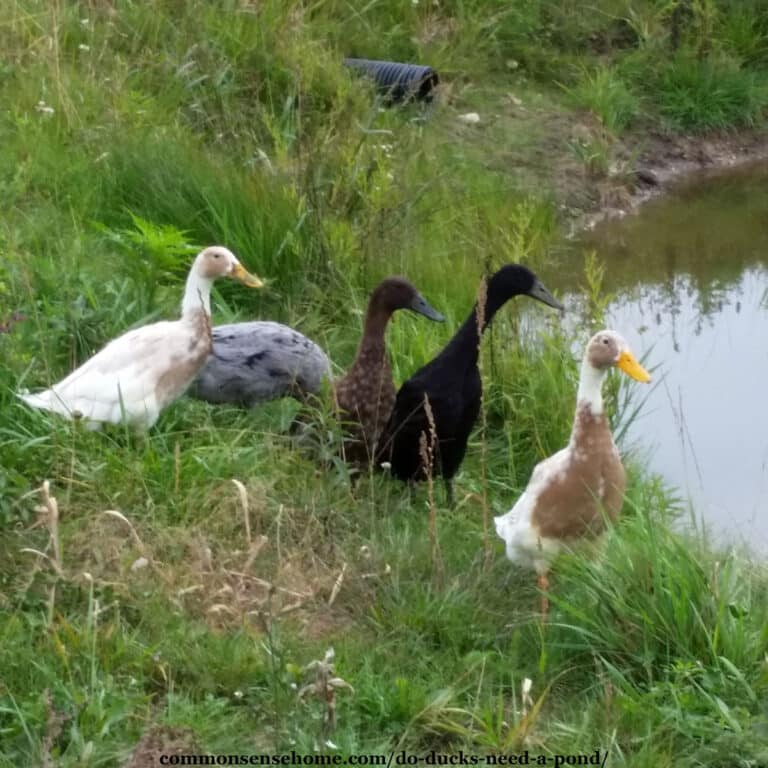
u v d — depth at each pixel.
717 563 3.85
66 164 5.37
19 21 5.91
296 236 5.11
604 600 3.79
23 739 3.45
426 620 3.86
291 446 4.41
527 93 6.91
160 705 3.60
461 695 3.71
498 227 5.73
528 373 4.79
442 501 4.45
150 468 4.12
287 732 3.51
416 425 4.33
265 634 3.77
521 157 6.53
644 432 4.96
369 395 4.43
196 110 5.85
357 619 3.90
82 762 3.38
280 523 4.07
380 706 3.60
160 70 5.98
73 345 4.45
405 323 4.96
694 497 4.64
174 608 3.79
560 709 3.71
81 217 5.16
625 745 3.56
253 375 4.45
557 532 3.92
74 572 3.84
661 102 7.05
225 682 3.64
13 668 3.58
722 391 5.21
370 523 4.18
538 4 7.27
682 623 3.72
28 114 5.55
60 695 3.50
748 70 7.29
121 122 5.61
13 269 4.63
